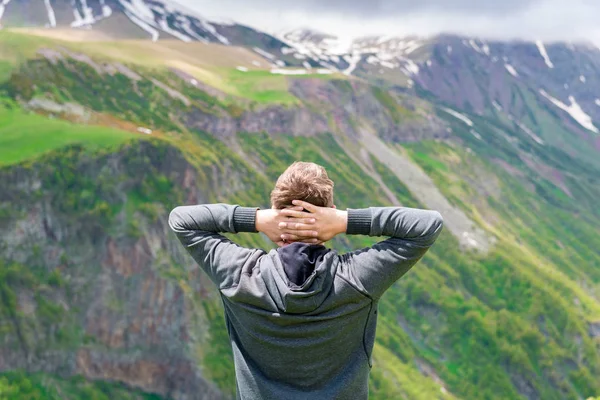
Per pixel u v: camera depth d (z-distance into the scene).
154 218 85.62
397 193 157.62
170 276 82.00
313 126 154.50
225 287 4.48
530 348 121.19
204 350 79.12
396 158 171.88
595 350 124.88
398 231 4.39
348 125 167.12
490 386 111.75
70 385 71.50
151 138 93.12
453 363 114.12
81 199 82.00
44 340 71.81
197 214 4.71
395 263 4.34
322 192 4.46
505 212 186.50
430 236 4.34
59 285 75.62
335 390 4.41
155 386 76.50
